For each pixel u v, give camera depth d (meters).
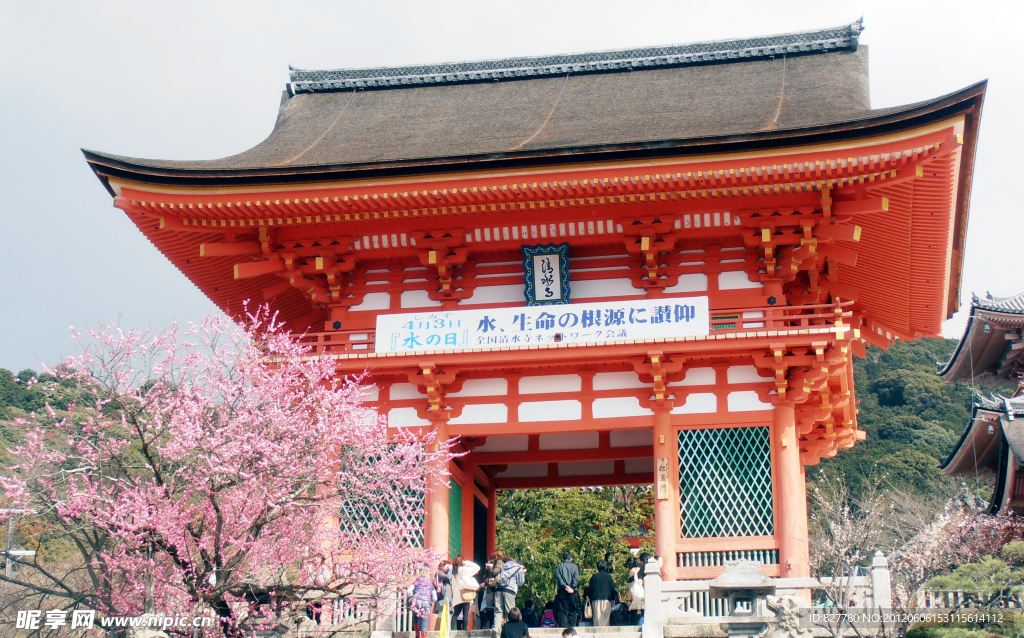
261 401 18.94
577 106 28.36
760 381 22.39
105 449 18.72
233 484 17.91
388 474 19.64
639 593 20.61
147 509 16.95
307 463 18.75
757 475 21.94
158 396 19.02
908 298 27.39
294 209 23.23
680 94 28.00
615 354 22.11
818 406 23.44
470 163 22.08
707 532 21.67
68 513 17.64
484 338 22.53
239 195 22.95
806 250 22.78
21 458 20.77
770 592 17.28
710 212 23.14
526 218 23.69
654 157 21.62
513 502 47.03
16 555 22.67
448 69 31.80
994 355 52.66
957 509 41.59
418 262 25.06
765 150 21.20
